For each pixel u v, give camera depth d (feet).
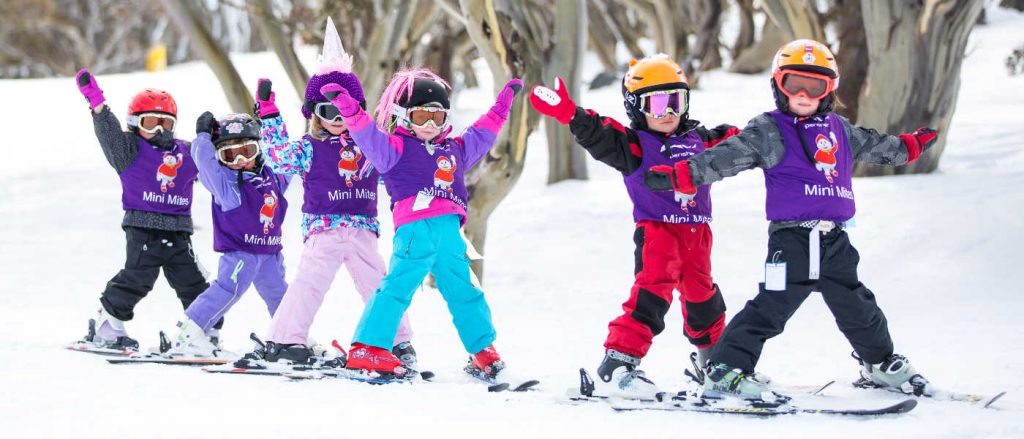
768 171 20.11
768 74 109.60
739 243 48.03
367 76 58.39
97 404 19.03
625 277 45.96
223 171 25.86
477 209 43.45
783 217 19.90
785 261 19.74
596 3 121.80
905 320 34.30
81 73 26.94
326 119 24.77
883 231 45.29
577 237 52.11
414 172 22.68
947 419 17.76
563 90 20.51
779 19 59.82
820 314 36.22
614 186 61.57
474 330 23.20
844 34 60.90
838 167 20.10
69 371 22.84
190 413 18.26
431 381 23.31
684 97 21.25
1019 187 47.57
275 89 108.17
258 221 26.40
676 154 21.17
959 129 67.72
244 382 21.58
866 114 55.01
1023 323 32.30
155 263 27.81
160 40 199.82
